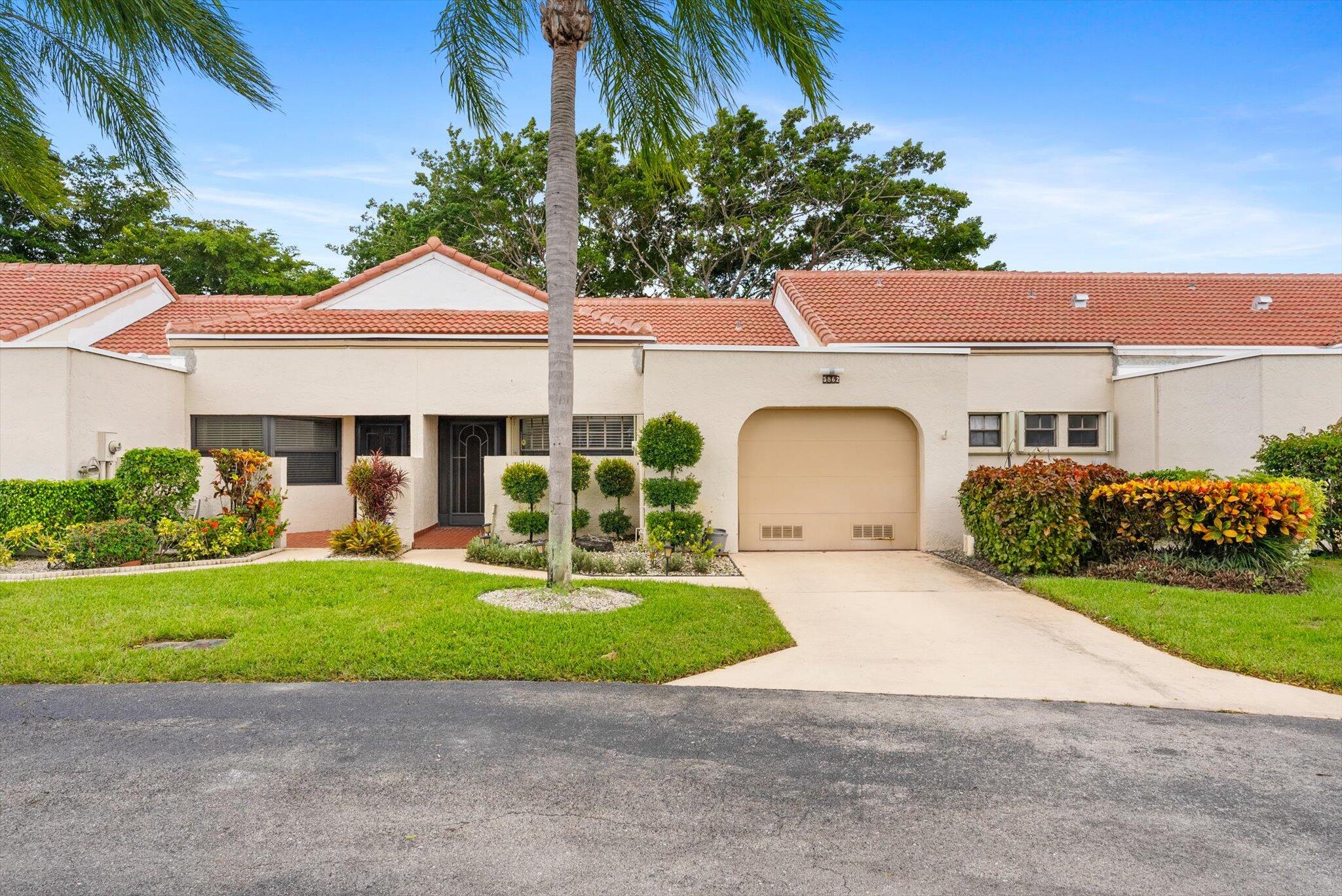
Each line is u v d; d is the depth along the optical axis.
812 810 3.83
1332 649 6.47
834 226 33.19
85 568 9.80
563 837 3.54
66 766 4.27
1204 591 8.73
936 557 12.72
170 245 30.12
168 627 7.05
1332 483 10.64
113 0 6.67
